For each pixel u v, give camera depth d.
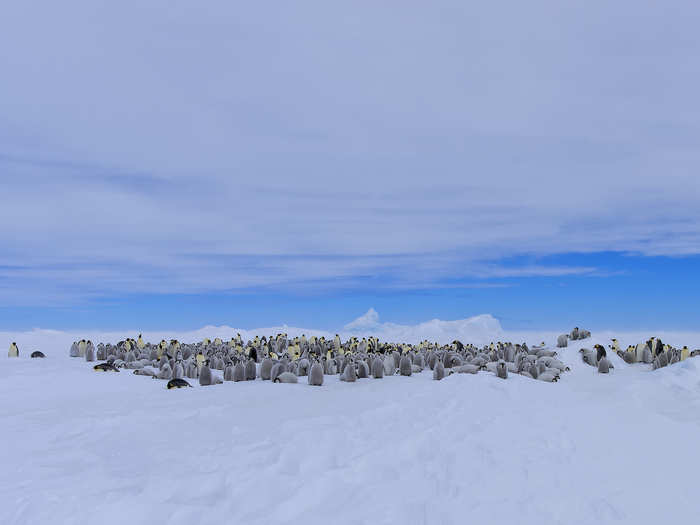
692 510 6.97
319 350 26.34
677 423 11.45
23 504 6.01
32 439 8.70
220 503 6.21
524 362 20.64
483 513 6.42
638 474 8.15
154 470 7.09
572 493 7.22
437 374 17.42
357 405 11.50
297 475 7.08
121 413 10.61
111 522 5.67
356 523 5.94
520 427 10.11
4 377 16.67
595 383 18.55
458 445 8.76
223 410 10.91
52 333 37.19
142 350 25.47
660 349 24.77
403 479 7.27
